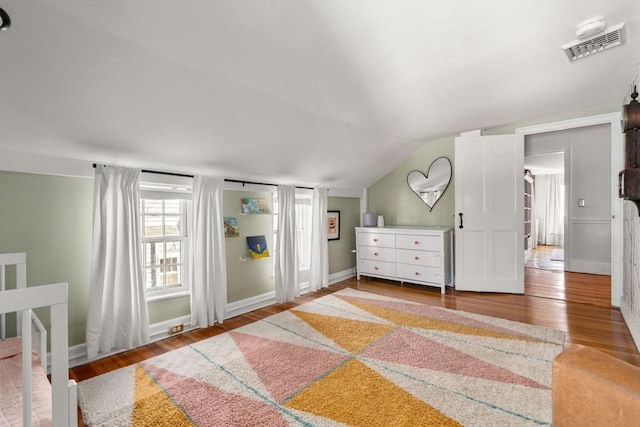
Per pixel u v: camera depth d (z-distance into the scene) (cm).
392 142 405
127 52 168
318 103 262
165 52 175
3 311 92
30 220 212
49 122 192
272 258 380
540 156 571
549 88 262
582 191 483
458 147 395
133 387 190
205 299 292
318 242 421
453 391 179
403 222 486
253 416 161
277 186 373
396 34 172
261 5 142
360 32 169
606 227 466
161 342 261
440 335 258
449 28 169
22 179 209
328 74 216
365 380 192
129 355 237
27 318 97
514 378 191
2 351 159
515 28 172
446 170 438
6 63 152
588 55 204
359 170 451
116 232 240
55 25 143
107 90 186
